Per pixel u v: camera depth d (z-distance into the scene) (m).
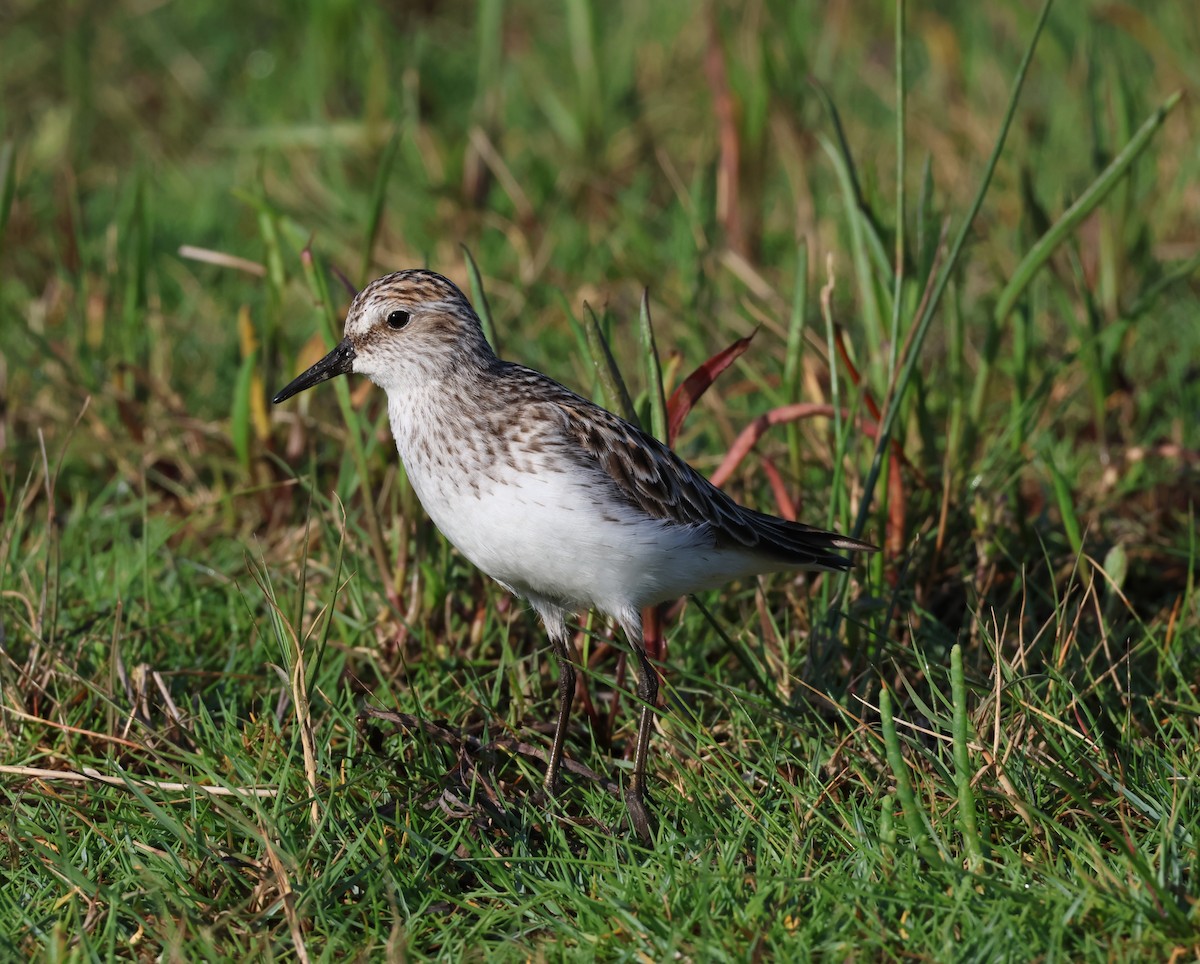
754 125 16.16
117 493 12.64
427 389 9.20
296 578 11.05
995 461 11.88
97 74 20.62
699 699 10.15
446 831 8.61
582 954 7.48
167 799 8.81
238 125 19.59
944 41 18.83
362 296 9.52
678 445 12.28
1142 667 10.27
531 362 13.90
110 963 7.35
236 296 15.77
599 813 8.89
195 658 10.48
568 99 19.28
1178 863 7.76
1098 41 18.75
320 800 8.40
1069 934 7.37
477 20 20.89
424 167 17.55
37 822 8.57
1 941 7.53
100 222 17.08
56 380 13.14
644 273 15.02
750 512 9.65
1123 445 13.01
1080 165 16.81
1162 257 16.08
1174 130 17.97
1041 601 10.97
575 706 10.21
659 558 9.11
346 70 19.78
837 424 10.18
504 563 9.18
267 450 12.18
